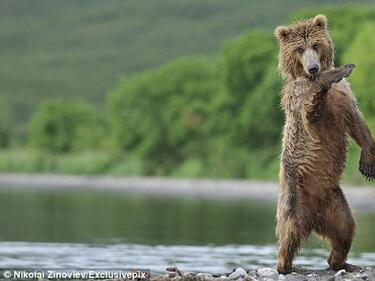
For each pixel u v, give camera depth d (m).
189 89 87.12
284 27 14.26
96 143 100.50
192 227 27.94
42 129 103.50
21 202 45.09
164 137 86.06
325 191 14.19
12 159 101.25
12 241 22.95
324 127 13.96
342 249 14.50
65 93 171.62
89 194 58.25
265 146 75.94
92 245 21.89
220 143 78.88
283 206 14.27
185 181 77.00
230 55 79.12
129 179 83.88
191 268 16.95
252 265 17.59
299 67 14.13
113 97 90.88
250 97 77.06
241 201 48.03
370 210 37.22
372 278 13.35
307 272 14.48
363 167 14.12
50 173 97.44
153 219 31.95
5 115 120.38
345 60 56.91
